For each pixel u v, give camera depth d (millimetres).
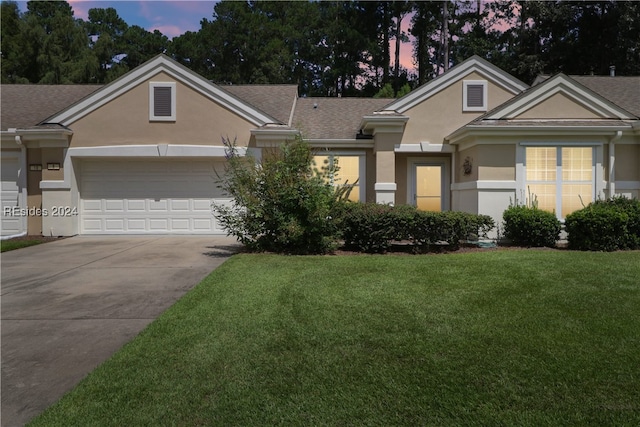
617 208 10008
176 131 13125
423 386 3486
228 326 4867
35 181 13500
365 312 5246
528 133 11266
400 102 13742
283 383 3572
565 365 3787
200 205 13672
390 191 13227
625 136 11453
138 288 6844
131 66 41250
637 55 29281
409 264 8023
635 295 5809
